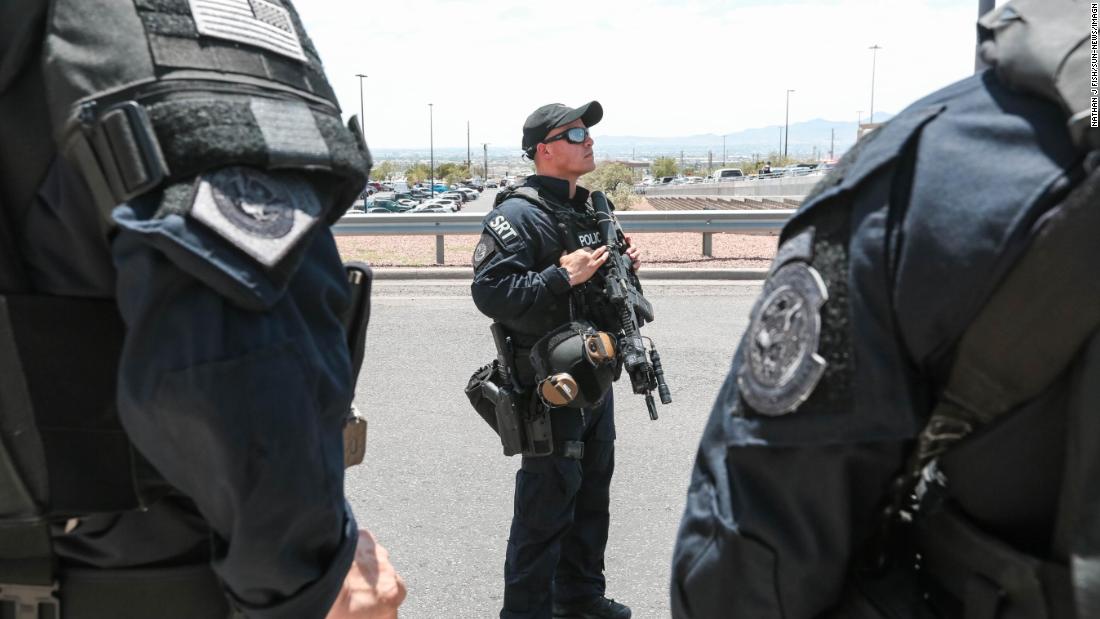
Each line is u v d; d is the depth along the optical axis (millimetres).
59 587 1241
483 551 3857
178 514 1235
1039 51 946
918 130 1029
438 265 12094
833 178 1104
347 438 1494
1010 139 943
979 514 1030
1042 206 893
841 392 1014
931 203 966
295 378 1063
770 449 1079
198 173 1038
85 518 1215
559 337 2906
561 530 3016
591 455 3172
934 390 1006
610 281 3064
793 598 1105
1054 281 876
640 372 2986
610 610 3244
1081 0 980
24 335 1136
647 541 3965
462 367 6867
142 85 1068
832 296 1033
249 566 1104
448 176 115250
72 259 1161
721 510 1138
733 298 9484
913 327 976
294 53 1192
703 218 12211
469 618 3330
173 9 1110
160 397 1037
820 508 1062
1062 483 927
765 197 46469
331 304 1180
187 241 1002
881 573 1158
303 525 1102
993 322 919
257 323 1045
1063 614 926
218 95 1080
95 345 1171
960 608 1059
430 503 4348
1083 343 881
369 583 1378
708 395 6008
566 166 3156
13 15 1124
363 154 1249
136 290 1058
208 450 1045
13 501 1159
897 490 1124
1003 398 948
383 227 12188
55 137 1096
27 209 1158
